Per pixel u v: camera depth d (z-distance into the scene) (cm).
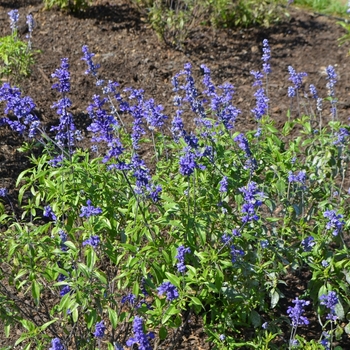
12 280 170
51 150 202
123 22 377
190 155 162
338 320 202
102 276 157
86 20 373
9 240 167
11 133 269
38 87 304
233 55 359
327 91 324
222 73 338
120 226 185
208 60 350
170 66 337
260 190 195
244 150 190
